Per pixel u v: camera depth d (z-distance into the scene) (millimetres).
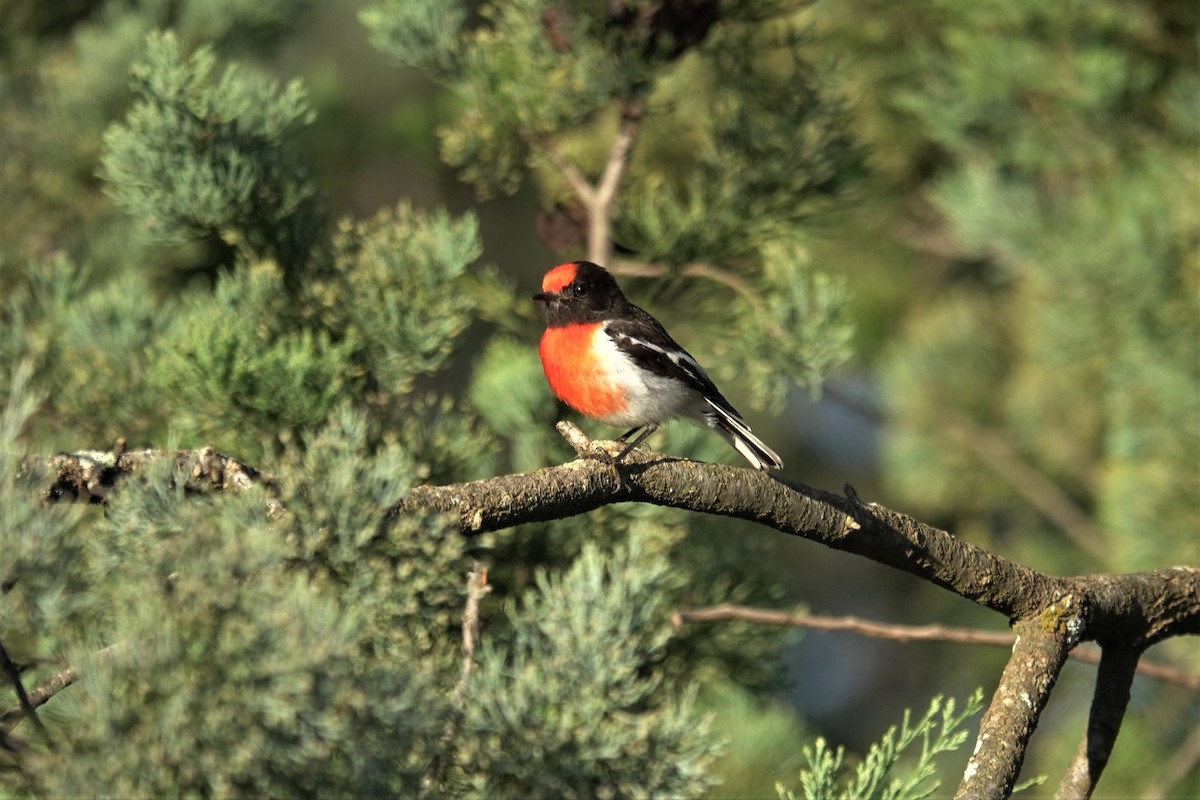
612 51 9320
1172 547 11742
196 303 8711
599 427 10445
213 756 3785
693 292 10344
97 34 13008
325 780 3984
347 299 8125
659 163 11859
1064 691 14539
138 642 3818
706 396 9898
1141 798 11367
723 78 10375
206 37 12961
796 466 19609
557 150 9758
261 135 8516
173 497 4590
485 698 4602
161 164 8258
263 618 3846
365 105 17672
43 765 3807
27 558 4047
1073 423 15539
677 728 4891
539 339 10789
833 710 19281
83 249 11750
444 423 8367
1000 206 12883
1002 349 16297
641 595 5359
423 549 4812
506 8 9555
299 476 4773
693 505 7238
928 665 19031
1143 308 11906
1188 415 11578
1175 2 12953
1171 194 12164
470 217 8312
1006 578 7629
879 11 14203
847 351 9023
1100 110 12625
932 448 16250
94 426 8477
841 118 9977
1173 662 12680
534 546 8422
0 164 11844
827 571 20156
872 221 15953
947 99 13180
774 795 8805
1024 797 13023
